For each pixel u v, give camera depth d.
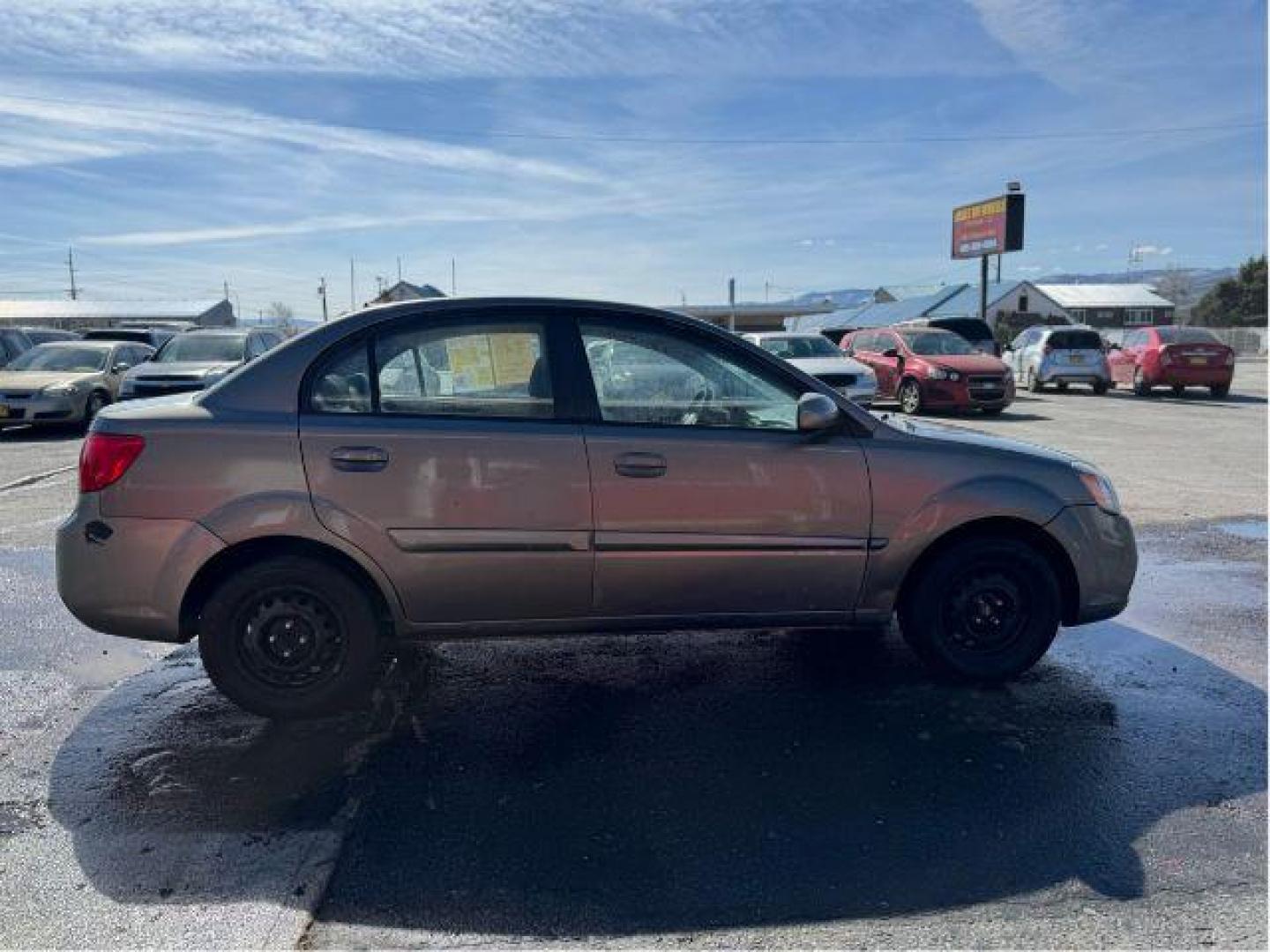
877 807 3.29
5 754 3.70
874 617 4.18
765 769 3.56
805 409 3.90
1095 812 3.27
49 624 5.25
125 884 2.83
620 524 3.88
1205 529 7.73
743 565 3.99
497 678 4.46
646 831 3.13
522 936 2.61
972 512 4.11
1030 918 2.70
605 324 4.02
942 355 17.77
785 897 2.78
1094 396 22.00
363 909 2.72
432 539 3.78
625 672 4.54
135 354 17.34
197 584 3.78
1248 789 3.43
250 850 3.02
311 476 3.71
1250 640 5.06
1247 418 16.84
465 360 3.91
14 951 2.53
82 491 3.75
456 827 3.15
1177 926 2.66
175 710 4.11
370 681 4.27
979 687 4.34
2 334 19.31
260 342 16.72
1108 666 4.64
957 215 33.69
